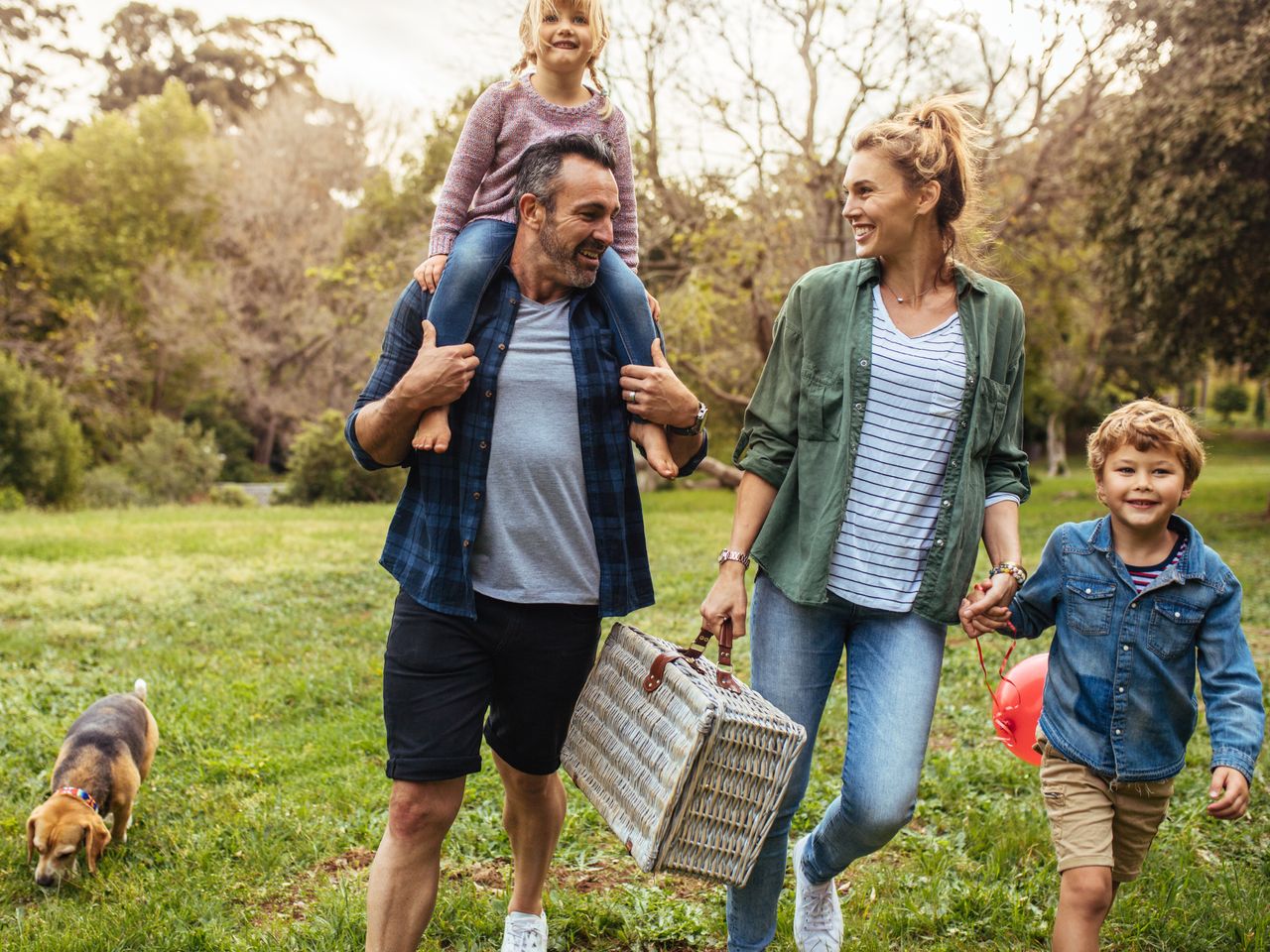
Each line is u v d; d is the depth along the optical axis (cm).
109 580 1055
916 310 288
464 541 257
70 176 4091
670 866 231
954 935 329
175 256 3947
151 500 2575
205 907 348
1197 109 1455
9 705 587
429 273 281
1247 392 6662
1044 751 288
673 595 963
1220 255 1549
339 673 672
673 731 235
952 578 278
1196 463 269
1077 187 1753
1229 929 325
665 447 266
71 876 383
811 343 288
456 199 305
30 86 5212
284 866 385
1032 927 329
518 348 262
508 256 266
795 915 316
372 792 452
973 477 283
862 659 283
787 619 287
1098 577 277
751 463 291
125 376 3338
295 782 472
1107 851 268
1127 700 272
